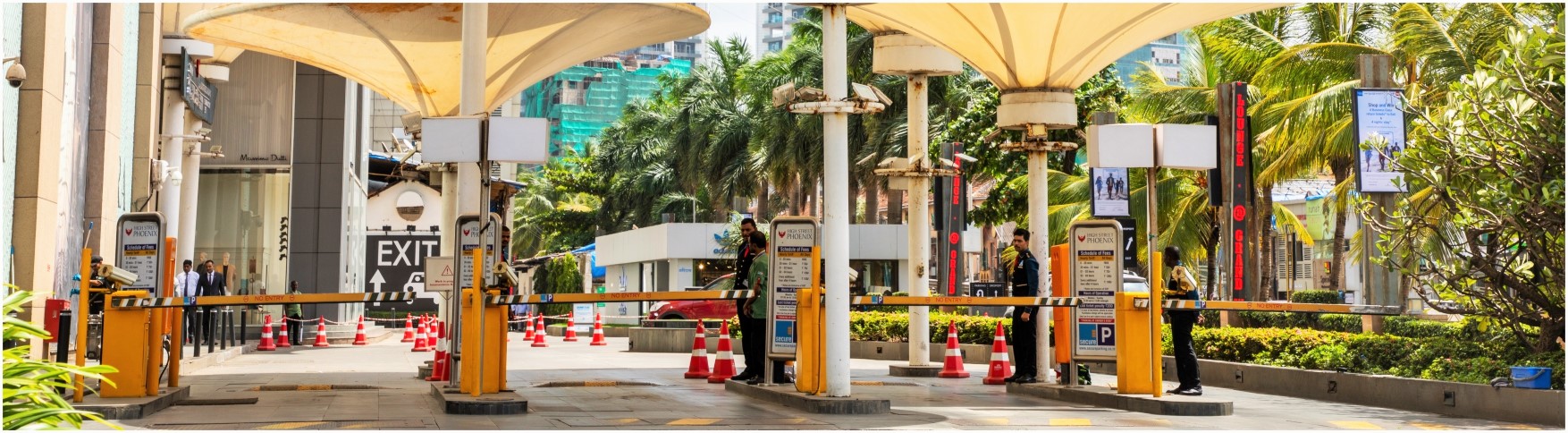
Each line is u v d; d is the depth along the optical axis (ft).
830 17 33.17
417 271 101.81
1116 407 35.24
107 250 56.29
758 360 42.45
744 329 42.73
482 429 28.32
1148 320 35.68
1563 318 36.65
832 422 30.53
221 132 95.09
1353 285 132.67
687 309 97.91
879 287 126.00
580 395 39.60
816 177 153.69
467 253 37.81
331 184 101.65
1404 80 75.97
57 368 18.13
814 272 34.65
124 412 30.60
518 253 274.16
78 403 31.09
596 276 179.32
